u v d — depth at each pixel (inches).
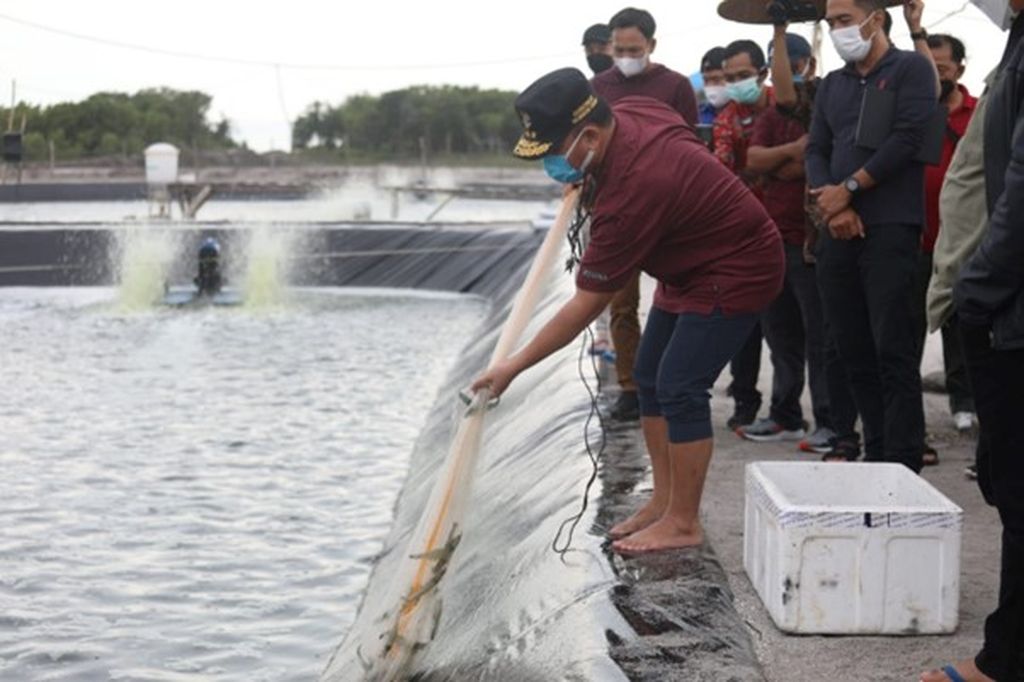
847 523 166.6
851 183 218.4
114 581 268.8
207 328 700.7
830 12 221.1
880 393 230.4
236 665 224.5
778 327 284.7
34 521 313.6
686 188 181.8
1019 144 130.6
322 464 379.2
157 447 400.2
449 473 178.5
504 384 183.3
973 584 186.9
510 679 167.0
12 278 879.7
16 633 239.3
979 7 152.0
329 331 689.0
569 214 212.4
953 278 179.3
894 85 218.2
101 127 3472.0
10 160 1161.4
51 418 446.6
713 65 301.6
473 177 2652.6
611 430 287.3
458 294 866.1
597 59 325.4
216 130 3730.3
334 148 4055.1
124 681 217.3
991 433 140.5
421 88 3993.6
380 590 251.8
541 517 233.5
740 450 276.4
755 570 184.5
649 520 210.1
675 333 194.4
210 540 299.0
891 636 168.1
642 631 169.9
